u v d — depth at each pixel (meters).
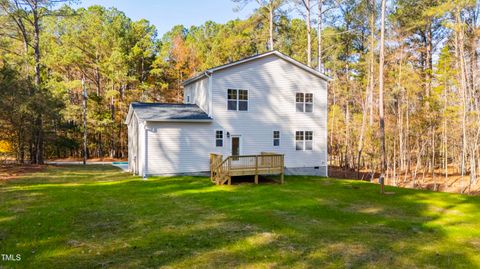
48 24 33.75
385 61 26.86
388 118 27.70
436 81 27.00
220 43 35.84
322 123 19.91
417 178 24.81
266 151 18.59
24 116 20.34
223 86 17.70
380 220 9.08
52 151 32.88
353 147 30.95
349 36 31.97
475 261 6.16
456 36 23.34
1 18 23.55
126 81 31.33
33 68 29.84
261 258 6.05
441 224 8.77
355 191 13.82
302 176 18.80
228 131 17.81
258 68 18.44
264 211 9.81
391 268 5.76
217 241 6.96
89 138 33.44
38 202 10.41
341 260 6.05
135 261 5.80
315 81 19.77
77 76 33.31
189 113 17.73
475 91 23.11
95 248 6.43
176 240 6.99
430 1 24.77
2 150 26.14
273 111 18.77
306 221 8.77
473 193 19.88
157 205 10.40
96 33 31.25
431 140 25.44
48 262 5.68
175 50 36.91
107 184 14.57
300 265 5.77
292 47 36.19
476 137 21.39
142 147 16.62
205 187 14.13
